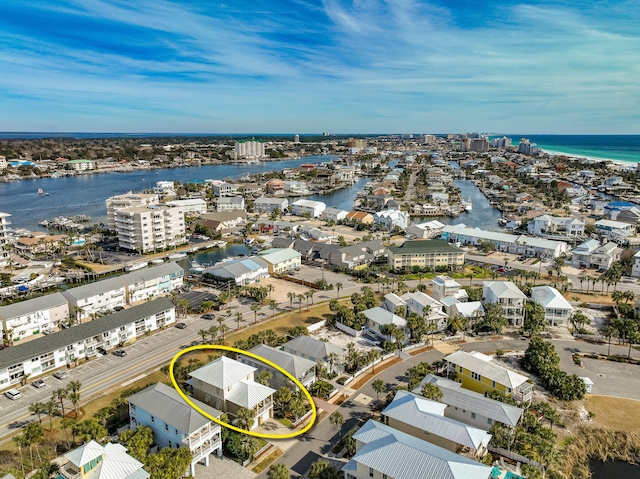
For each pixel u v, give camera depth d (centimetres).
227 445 6462
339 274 14862
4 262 15475
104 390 8069
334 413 6781
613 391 8131
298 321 11031
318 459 6384
